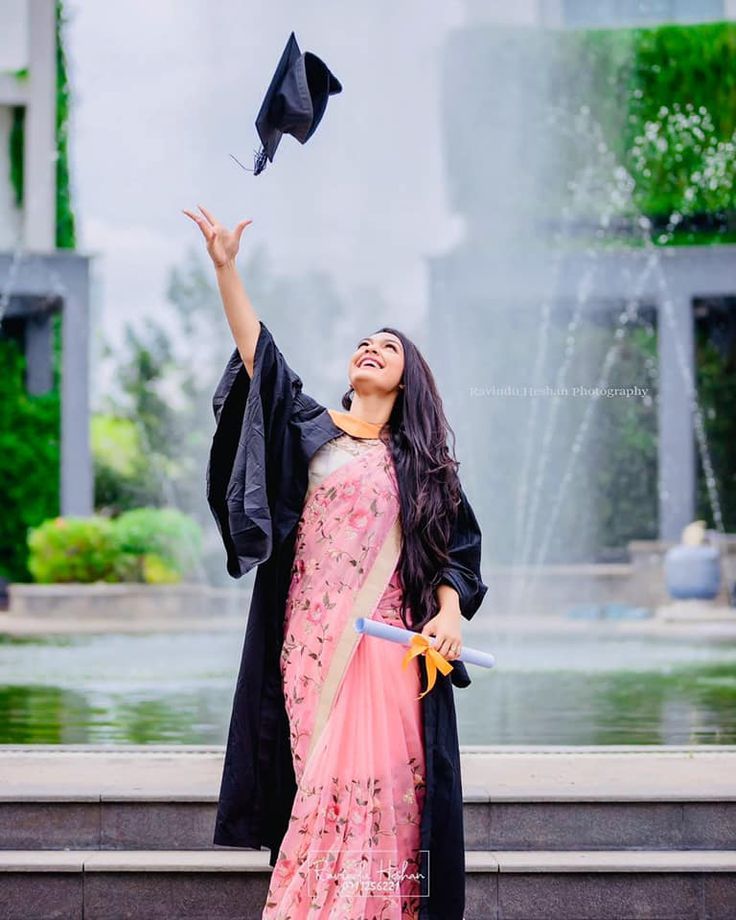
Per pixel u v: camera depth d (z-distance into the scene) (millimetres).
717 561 16344
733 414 21484
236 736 3889
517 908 4387
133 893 4336
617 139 20984
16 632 14375
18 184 21203
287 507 3898
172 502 26531
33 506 20188
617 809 4613
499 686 9070
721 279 18672
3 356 20484
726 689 8812
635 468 19828
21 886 4328
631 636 13977
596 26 21109
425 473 3932
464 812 4598
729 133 20969
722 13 21469
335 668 3783
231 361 3945
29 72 20734
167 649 12219
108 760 5332
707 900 4402
